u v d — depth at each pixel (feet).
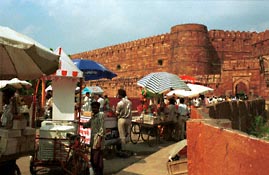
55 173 22.61
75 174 19.70
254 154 8.04
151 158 28.43
